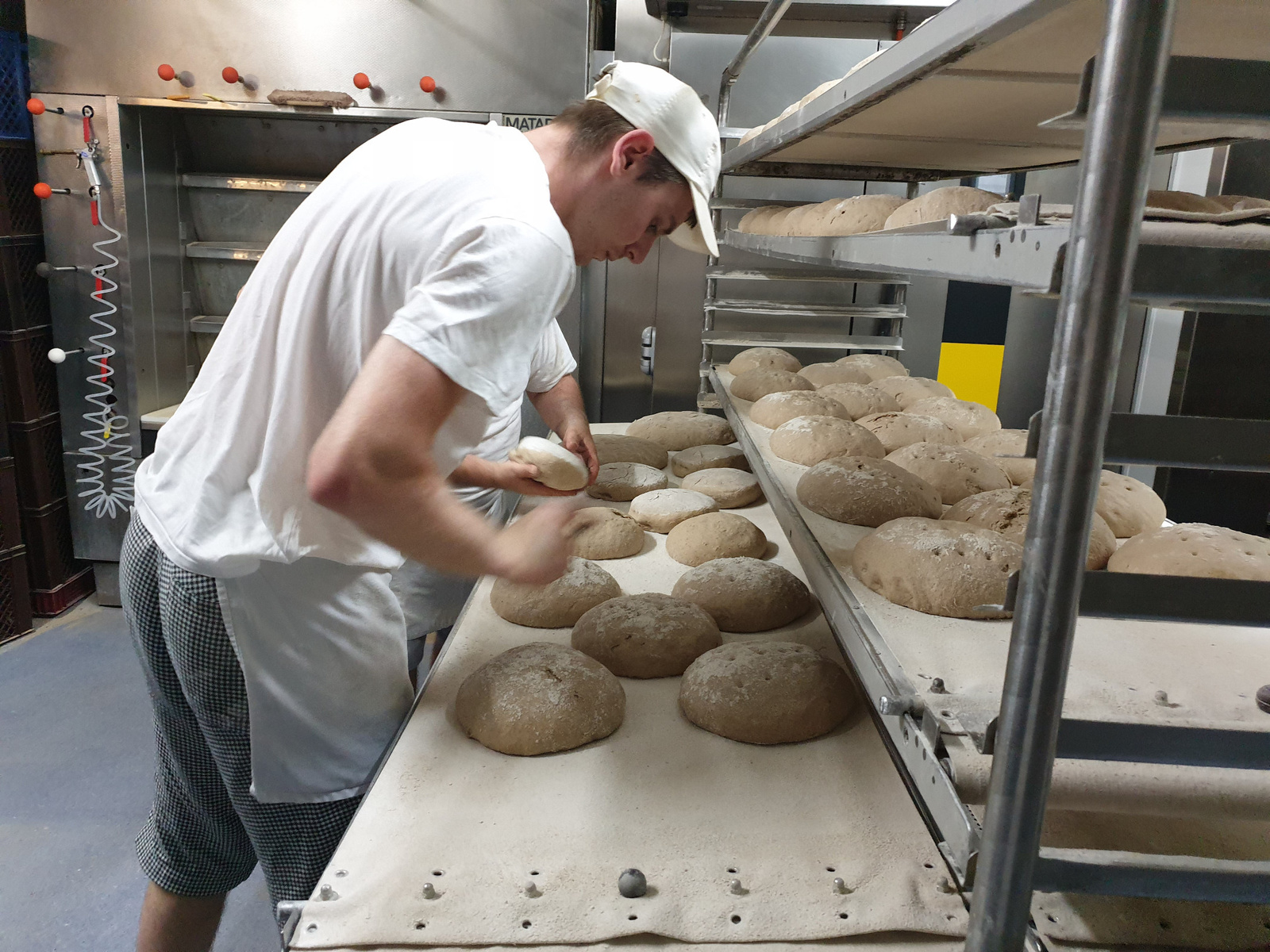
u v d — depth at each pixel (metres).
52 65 2.70
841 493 1.51
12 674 2.70
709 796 1.03
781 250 1.73
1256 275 0.53
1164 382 2.44
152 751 2.32
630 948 0.81
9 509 2.89
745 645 1.30
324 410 1.07
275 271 1.07
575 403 2.04
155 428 3.01
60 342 2.95
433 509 0.82
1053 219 0.63
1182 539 1.23
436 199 0.95
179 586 1.12
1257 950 0.81
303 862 1.25
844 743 1.15
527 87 2.73
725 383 2.64
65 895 1.82
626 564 1.79
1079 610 0.60
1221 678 0.96
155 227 2.96
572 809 1.00
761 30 1.95
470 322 0.82
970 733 0.73
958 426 2.18
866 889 0.87
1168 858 0.65
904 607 1.15
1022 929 0.65
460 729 1.17
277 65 2.71
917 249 0.85
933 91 1.24
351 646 1.20
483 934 0.81
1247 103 0.53
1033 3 0.64
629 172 1.03
